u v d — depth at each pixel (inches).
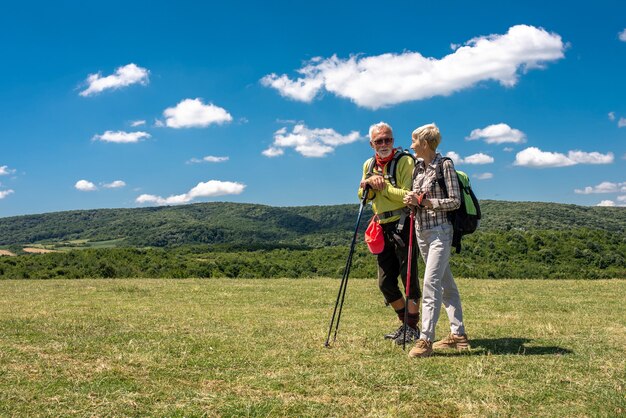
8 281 601.0
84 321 249.6
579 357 172.4
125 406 126.1
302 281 552.1
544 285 475.2
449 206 181.3
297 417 120.7
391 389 140.0
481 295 389.7
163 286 481.7
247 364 167.0
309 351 185.6
